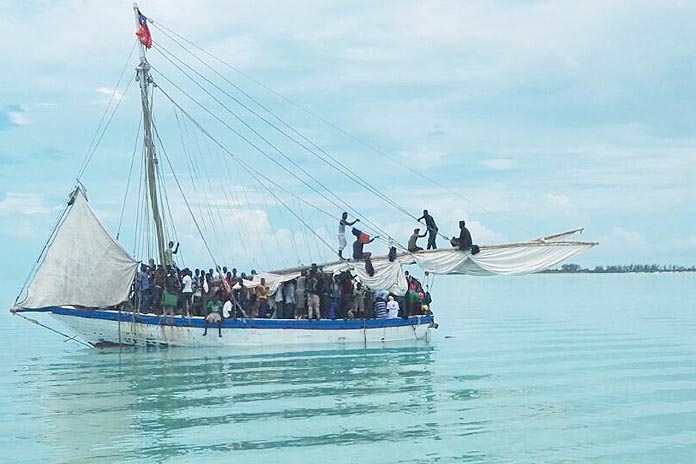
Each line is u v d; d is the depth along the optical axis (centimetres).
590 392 2622
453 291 15825
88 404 2450
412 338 4184
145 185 4075
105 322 3744
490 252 3775
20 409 2378
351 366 3262
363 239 3991
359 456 1820
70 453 1867
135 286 3822
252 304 3872
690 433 2027
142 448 1906
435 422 2164
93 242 3691
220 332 3725
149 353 3672
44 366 3338
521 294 13175
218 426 2131
